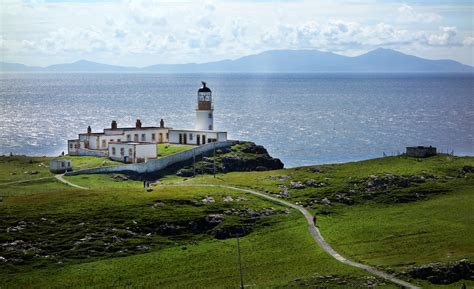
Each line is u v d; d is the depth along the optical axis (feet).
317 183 480.64
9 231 362.12
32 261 337.31
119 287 308.19
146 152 564.30
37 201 414.21
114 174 531.09
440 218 405.59
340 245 358.84
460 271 304.71
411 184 475.31
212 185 485.97
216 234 385.70
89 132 624.18
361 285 291.38
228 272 324.39
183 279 316.60
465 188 473.26
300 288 289.94
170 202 421.59
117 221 385.70
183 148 597.11
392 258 330.95
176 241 375.86
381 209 435.94
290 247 360.48
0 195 447.42
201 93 651.66
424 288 290.76
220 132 611.06
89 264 338.54
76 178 515.50
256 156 595.88
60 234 366.22
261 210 423.23
